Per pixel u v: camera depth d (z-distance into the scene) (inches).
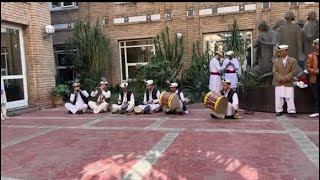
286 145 225.0
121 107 403.9
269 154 205.3
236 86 397.7
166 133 275.0
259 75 413.7
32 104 467.8
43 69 482.9
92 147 238.2
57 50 631.2
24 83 463.5
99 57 558.6
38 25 474.9
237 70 399.2
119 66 606.2
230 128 286.5
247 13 530.3
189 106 445.1
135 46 599.2
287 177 166.6
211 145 230.7
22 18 449.7
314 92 333.4
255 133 263.7
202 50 557.6
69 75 629.9
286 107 357.1
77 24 568.1
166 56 526.3
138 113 394.9
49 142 259.6
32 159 213.6
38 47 474.0
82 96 427.8
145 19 583.8
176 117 357.7
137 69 507.5
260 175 170.6
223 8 542.6
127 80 567.5
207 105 343.3
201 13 555.2
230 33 522.0
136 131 288.8
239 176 170.1
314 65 329.1
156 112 399.5
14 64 449.1
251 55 530.6
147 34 584.4
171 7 568.4
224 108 330.6
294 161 190.7
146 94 408.5
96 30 564.4
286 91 339.0
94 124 334.3
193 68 514.0
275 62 344.5
